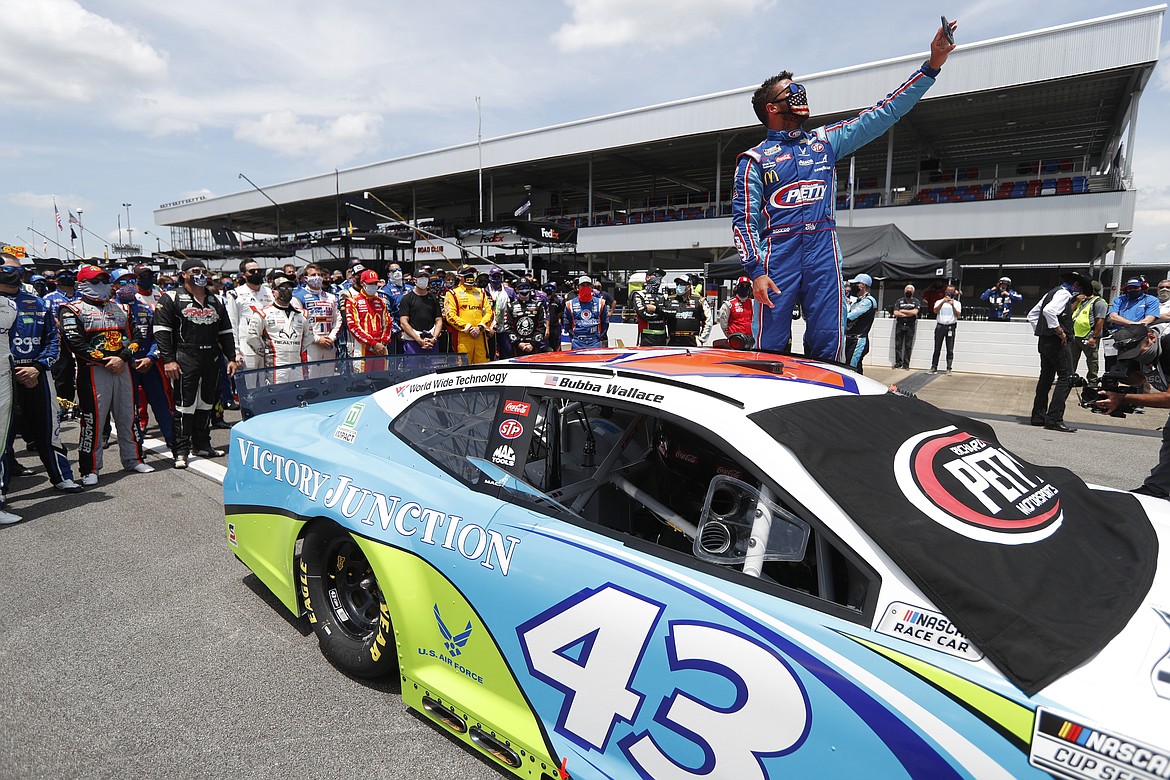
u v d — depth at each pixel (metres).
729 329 7.82
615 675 1.67
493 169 26.34
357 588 2.61
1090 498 1.99
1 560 3.77
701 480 2.24
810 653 1.41
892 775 1.28
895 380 11.34
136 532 4.20
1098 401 3.05
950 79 15.95
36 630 2.99
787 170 3.25
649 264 29.70
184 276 5.66
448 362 4.29
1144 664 1.26
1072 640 1.30
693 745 1.53
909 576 1.42
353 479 2.47
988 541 1.54
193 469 5.68
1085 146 22.48
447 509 2.16
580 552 1.82
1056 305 7.02
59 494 5.01
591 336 8.78
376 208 34.12
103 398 5.23
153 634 2.96
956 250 23.08
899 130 19.84
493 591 1.95
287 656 2.78
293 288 6.95
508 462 2.14
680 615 1.58
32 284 9.07
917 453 1.79
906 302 13.03
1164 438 3.66
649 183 30.05
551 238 21.94
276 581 2.82
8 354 4.45
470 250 23.64
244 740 2.25
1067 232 15.72
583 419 2.43
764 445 1.70
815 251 3.26
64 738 2.27
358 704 2.45
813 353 3.46
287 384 3.66
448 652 2.10
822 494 1.59
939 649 1.34
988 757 1.22
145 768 2.12
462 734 2.07
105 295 5.30
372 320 7.55
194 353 5.71
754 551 1.64
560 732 1.80
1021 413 8.25
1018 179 20.11
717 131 19.72
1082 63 14.40
